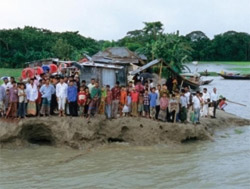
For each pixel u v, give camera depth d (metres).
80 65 25.62
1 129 18.84
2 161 17.31
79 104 20.14
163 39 67.94
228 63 146.88
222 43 155.88
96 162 17.44
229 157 18.64
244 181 15.26
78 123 19.55
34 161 17.39
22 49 79.81
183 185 14.77
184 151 19.56
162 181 15.17
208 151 19.69
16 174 15.73
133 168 16.70
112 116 20.94
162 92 22.03
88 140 19.50
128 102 21.47
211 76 89.50
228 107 36.47
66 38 91.56
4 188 14.20
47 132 19.75
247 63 145.75
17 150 18.89
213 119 25.89
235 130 25.17
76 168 16.58
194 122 22.78
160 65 31.52
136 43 94.44
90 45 94.12
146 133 20.41
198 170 16.58
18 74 55.06
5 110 19.73
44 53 77.00
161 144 20.34
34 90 19.69
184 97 21.98
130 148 19.69
